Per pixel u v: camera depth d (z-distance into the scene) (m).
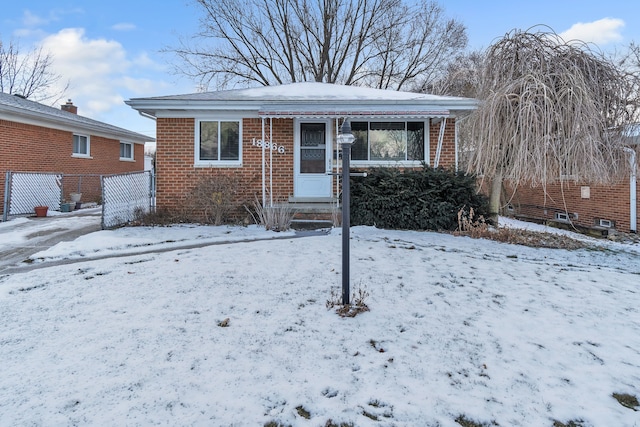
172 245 6.53
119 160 18.50
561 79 7.50
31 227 8.84
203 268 5.05
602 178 7.53
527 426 2.15
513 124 7.55
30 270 5.04
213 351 2.92
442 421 2.18
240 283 4.48
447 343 3.11
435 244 6.93
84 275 4.74
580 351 3.00
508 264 5.66
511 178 8.01
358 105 9.09
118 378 2.53
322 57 22.42
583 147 7.13
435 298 4.13
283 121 9.86
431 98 9.35
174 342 3.04
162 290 4.22
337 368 2.72
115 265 5.19
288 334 3.23
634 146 7.79
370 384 2.53
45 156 13.69
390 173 8.67
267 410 2.26
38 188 12.20
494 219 8.79
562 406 2.33
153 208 9.57
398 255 5.94
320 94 10.27
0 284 4.38
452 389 2.49
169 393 2.38
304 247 6.32
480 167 8.18
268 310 3.72
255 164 9.70
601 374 2.68
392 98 9.52
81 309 3.67
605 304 4.03
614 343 3.14
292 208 9.05
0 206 11.52
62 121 14.09
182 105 8.97
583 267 5.70
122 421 2.12
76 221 10.04
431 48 22.52
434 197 8.52
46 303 3.81
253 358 2.83
